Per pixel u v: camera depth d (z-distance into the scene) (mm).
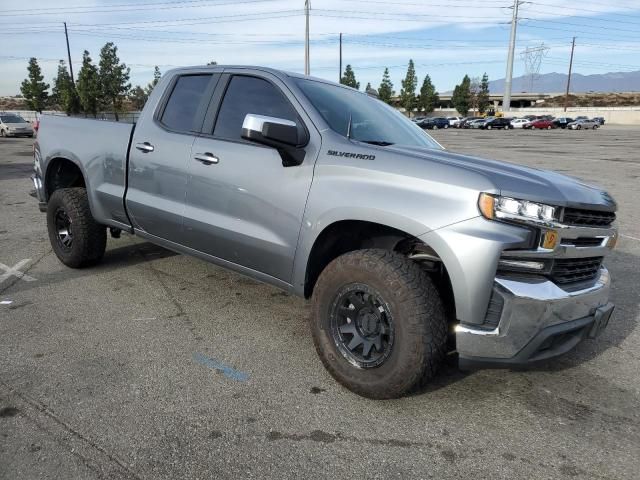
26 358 3449
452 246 2643
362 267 2904
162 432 2707
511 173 2889
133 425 2756
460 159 3105
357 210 2951
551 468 2545
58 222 5262
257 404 2992
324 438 2709
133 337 3816
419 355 2773
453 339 2986
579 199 2842
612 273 5773
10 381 3152
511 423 2902
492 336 2678
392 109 4422
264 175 3420
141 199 4289
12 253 5938
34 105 56438
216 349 3666
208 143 3811
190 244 4051
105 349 3613
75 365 3371
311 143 3285
